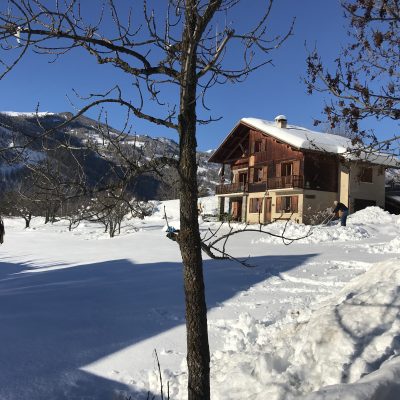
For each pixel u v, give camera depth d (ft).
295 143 95.30
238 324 19.62
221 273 31.96
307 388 11.54
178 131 9.64
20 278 35.35
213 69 9.77
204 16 8.78
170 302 24.97
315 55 15.94
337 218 88.99
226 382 13.34
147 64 9.83
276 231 61.57
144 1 9.33
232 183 116.57
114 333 19.99
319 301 19.83
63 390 14.92
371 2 15.26
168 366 16.70
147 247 52.54
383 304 13.70
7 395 14.26
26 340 18.62
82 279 32.37
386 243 47.11
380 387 8.36
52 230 100.99
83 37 9.12
